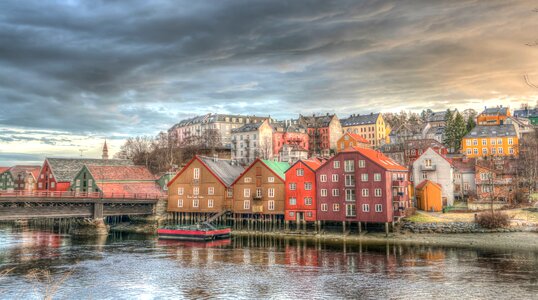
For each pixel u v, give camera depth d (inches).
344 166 3186.5
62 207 3164.4
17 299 1593.3
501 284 1711.4
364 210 3085.6
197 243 2886.3
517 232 2822.3
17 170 6023.6
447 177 3543.3
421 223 3038.9
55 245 2815.0
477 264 2063.2
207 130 7268.7
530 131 5334.6
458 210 3309.5
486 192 3627.0
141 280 1860.2
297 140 6727.4
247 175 3577.8
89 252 2532.0
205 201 3732.8
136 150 7805.1
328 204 3228.3
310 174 3326.8
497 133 4918.8
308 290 1684.3
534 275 1839.3
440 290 1648.6
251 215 3595.0
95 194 3631.9
